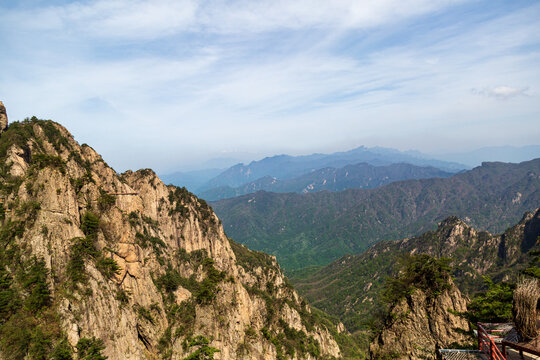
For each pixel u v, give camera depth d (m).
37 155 63.41
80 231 62.75
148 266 89.56
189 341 81.19
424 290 51.47
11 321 48.12
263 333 108.56
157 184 121.38
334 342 161.75
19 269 53.06
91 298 57.22
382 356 49.47
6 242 54.66
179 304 89.69
